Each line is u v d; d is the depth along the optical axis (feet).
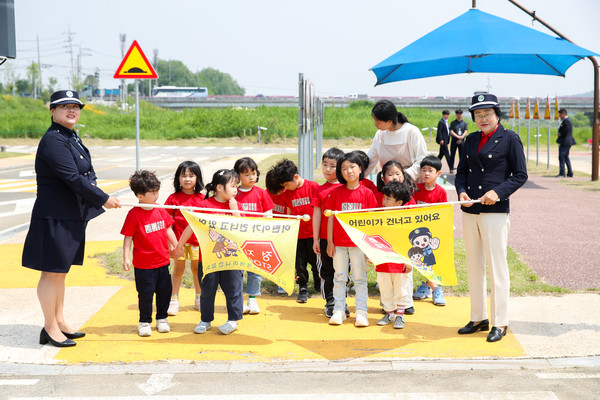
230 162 69.51
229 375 13.79
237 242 15.98
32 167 65.82
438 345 15.47
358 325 16.99
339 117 146.30
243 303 18.26
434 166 18.69
